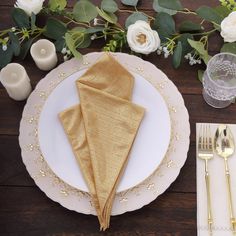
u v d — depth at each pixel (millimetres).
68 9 930
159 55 882
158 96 810
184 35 863
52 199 741
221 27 831
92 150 750
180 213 751
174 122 804
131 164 765
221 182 768
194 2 936
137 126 776
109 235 737
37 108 812
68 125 779
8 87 799
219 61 838
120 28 895
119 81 813
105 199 716
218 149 790
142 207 754
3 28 912
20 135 789
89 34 886
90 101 790
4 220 747
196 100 843
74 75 828
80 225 744
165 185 752
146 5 930
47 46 866
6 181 776
